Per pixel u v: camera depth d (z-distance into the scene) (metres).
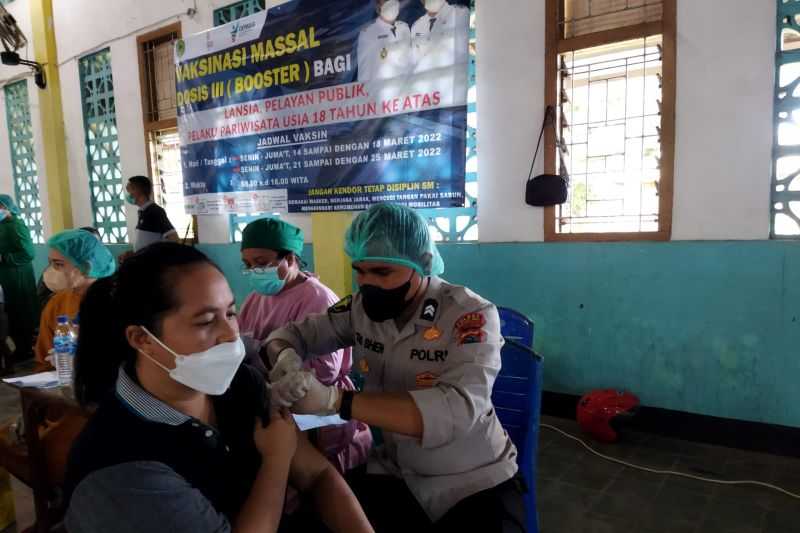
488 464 1.23
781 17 2.38
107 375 0.87
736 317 2.58
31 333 4.68
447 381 1.14
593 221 3.03
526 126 3.04
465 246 3.31
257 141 3.99
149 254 0.83
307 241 4.00
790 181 2.45
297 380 1.05
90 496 0.73
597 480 2.39
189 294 0.81
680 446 2.69
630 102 2.88
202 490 0.85
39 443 1.72
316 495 1.09
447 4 3.05
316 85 3.62
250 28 3.87
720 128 2.55
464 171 3.14
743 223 2.54
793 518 2.06
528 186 2.98
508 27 3.04
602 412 2.73
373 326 1.35
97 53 5.16
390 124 3.35
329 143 3.62
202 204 4.42
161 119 4.79
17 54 5.30
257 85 3.91
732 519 2.07
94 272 2.28
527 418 1.46
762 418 2.57
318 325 1.49
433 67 3.14
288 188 3.90
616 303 2.88
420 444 1.21
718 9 2.50
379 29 3.30
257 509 0.88
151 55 4.79
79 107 5.42
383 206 1.26
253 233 1.89
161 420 0.82
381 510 1.26
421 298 1.29
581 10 2.91
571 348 3.04
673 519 2.08
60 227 5.72
